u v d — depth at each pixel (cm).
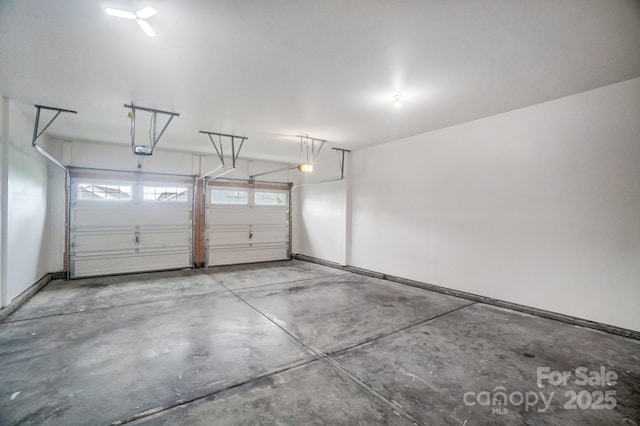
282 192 839
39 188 494
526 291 390
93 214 593
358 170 659
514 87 329
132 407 195
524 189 392
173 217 677
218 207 737
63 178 567
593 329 329
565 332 323
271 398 206
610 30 225
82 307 402
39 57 267
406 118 437
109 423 180
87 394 209
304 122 456
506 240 410
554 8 200
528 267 388
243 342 295
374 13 206
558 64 278
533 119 383
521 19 212
